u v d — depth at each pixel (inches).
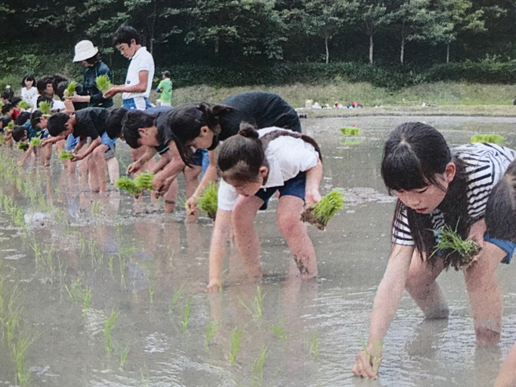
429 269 111.6
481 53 1711.4
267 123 175.3
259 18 1524.4
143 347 106.4
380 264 155.3
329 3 1606.8
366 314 119.6
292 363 98.3
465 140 517.0
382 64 1649.9
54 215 230.1
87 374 95.9
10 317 122.5
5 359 102.6
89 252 174.1
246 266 150.6
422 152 90.7
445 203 100.5
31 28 1556.3
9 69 1481.3
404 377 91.5
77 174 353.1
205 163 225.1
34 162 424.5
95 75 342.6
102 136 288.0
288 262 161.3
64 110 388.5
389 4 1608.0
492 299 104.9
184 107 159.5
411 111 1135.0
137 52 294.2
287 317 119.6
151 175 211.8
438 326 111.3
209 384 91.6
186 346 106.3
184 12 1488.7
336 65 1592.0
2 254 172.4
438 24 1581.0
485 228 103.6
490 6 1690.5
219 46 1566.2
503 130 663.8
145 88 293.0
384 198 246.7
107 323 110.9
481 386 87.7
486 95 1577.3
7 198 266.7
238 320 118.8
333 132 669.3
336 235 186.9
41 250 176.7
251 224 149.9
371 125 813.9
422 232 104.1
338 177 308.0
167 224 213.3
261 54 1574.8
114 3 1497.3
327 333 110.7
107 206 249.8
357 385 89.5
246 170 129.6
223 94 1499.8
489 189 101.0
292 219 145.9
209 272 146.1
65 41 1558.8
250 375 94.2
